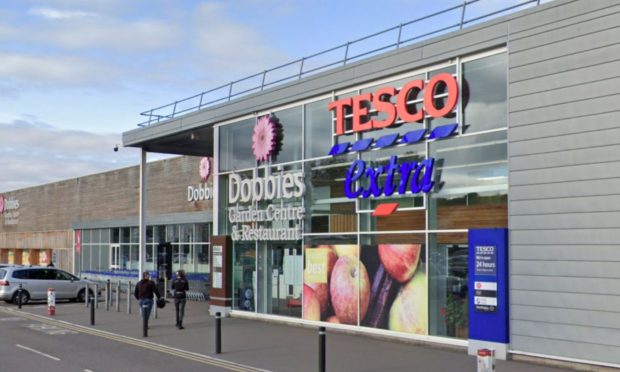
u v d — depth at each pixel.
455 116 15.88
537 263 13.65
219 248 23.77
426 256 16.28
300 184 20.38
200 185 34.62
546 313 13.41
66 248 49.50
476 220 15.20
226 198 24.14
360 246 18.27
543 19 13.88
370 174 17.94
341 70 18.89
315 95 19.97
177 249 36.34
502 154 14.77
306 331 19.03
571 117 13.30
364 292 18.03
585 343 12.77
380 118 17.84
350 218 18.69
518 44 14.30
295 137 21.02
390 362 13.80
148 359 14.30
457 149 15.80
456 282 15.58
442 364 13.52
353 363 13.70
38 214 54.09
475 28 15.20
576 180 13.16
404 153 17.17
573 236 13.12
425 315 16.20
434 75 16.48
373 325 17.67
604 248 12.64
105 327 20.33
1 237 60.75
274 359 14.27
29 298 29.47
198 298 31.22
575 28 13.34
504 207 14.61
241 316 22.80
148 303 18.50
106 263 44.03
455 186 15.77
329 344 16.44
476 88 15.43
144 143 28.17
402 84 17.41
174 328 19.95
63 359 14.27
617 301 12.38
